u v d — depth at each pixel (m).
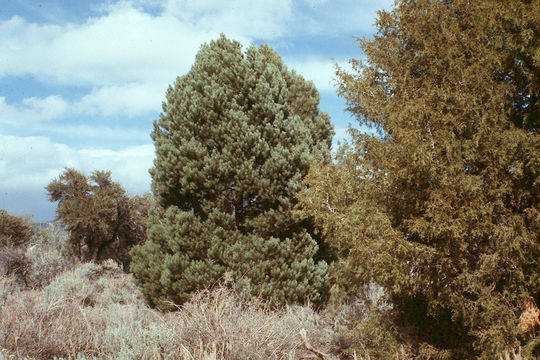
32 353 4.68
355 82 6.83
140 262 10.38
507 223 5.23
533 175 5.40
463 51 6.06
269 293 8.48
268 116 9.63
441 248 5.61
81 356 4.92
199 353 4.55
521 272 5.07
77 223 26.81
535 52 5.30
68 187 29.58
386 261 5.52
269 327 5.57
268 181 9.09
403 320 6.47
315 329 7.03
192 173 9.11
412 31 6.29
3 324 4.88
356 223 6.24
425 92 5.91
